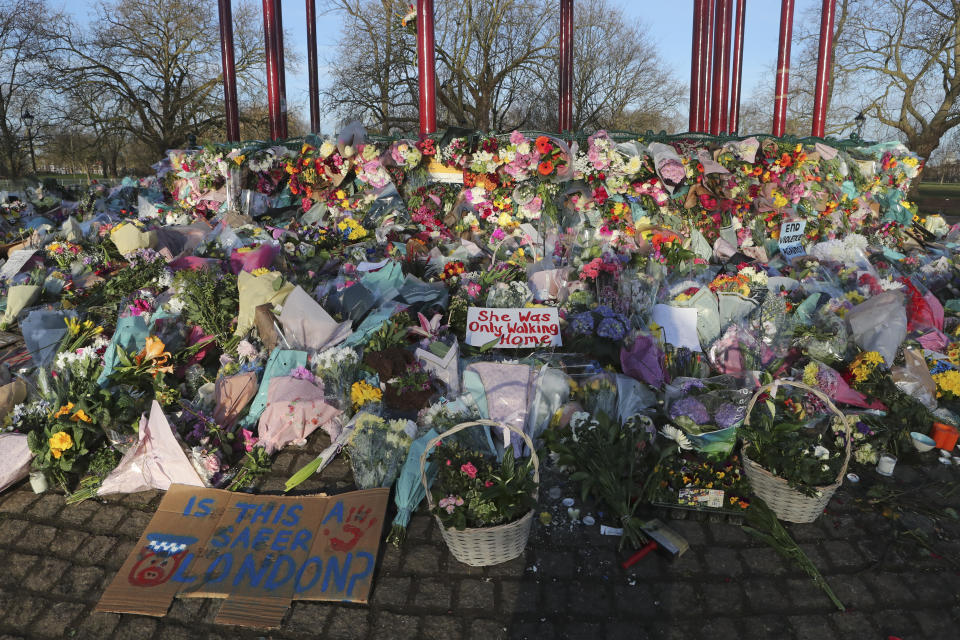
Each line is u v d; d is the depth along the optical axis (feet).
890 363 16.42
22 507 12.46
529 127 104.88
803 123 100.63
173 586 10.14
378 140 27.73
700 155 26.00
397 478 12.76
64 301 21.15
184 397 15.70
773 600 9.98
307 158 27.45
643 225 25.27
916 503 12.65
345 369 15.03
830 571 10.64
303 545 11.00
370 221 26.68
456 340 17.04
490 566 10.71
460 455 11.20
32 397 15.02
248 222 25.99
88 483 13.03
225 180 28.84
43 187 51.42
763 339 16.76
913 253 30.60
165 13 102.42
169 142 106.83
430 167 26.96
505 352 17.87
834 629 9.41
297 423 14.35
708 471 12.17
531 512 10.57
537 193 25.39
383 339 16.29
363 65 93.81
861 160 30.78
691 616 9.64
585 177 25.54
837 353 16.97
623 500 11.68
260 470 13.25
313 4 46.50
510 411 13.80
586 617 9.61
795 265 25.82
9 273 25.04
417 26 27.68
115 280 20.40
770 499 11.96
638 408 14.06
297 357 15.48
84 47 103.35
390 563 10.79
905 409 15.20
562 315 18.95
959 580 10.47
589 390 14.74
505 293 19.16
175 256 23.16
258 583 10.17
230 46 40.32
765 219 27.20
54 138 112.37
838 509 12.43
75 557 11.01
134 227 23.39
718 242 26.14
